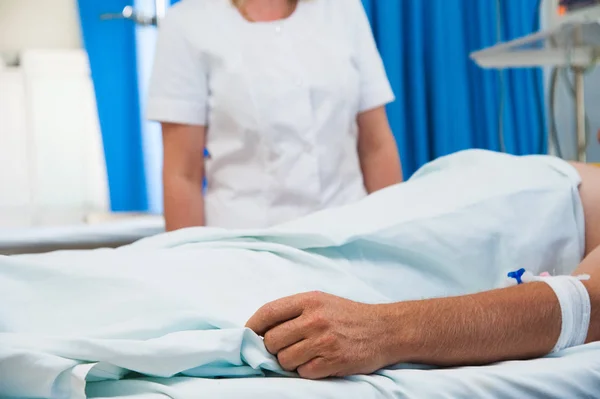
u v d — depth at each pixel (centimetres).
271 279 121
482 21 314
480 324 113
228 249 127
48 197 376
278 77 193
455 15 309
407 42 307
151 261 119
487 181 147
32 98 370
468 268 137
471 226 137
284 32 197
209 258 122
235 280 120
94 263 117
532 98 319
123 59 361
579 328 119
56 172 377
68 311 111
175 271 117
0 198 370
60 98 374
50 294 113
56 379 97
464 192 143
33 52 369
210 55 193
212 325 108
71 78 374
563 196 146
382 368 111
